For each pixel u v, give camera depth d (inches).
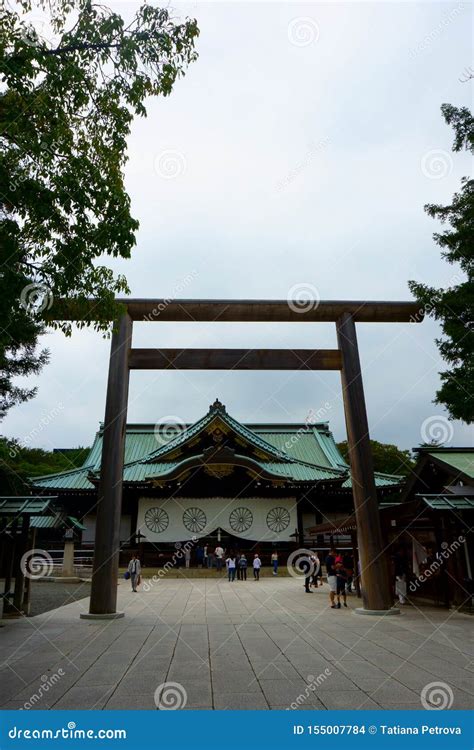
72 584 884.0
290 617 492.4
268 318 598.2
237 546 1190.3
